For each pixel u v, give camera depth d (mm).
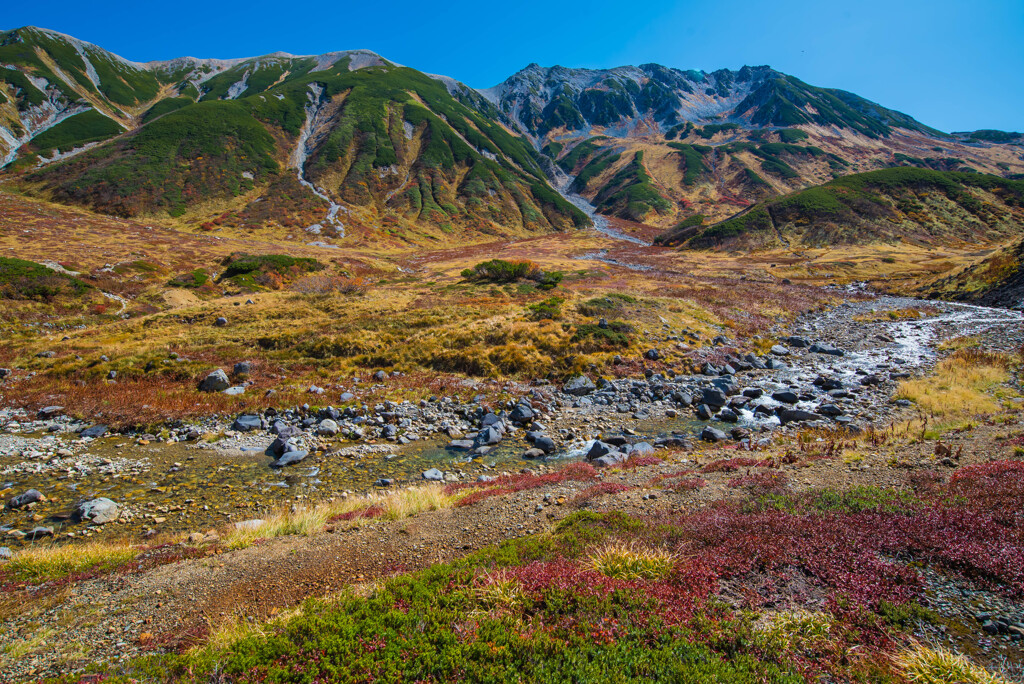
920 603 5262
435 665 4809
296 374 24297
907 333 33656
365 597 6539
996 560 5555
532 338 28000
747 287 52156
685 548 7086
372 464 15828
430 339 28062
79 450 16406
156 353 25594
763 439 15938
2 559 9492
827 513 7535
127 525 11805
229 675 4961
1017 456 9656
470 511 10305
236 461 15867
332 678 4734
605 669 4590
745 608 5520
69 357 24672
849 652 4656
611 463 14500
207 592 7316
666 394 22359
